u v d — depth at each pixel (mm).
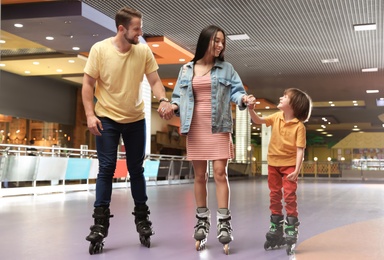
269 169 2930
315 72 15344
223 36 2963
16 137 14344
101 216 2729
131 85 2887
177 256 2576
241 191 9930
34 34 9336
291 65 14227
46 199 7141
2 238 3191
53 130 15578
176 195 8312
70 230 3605
